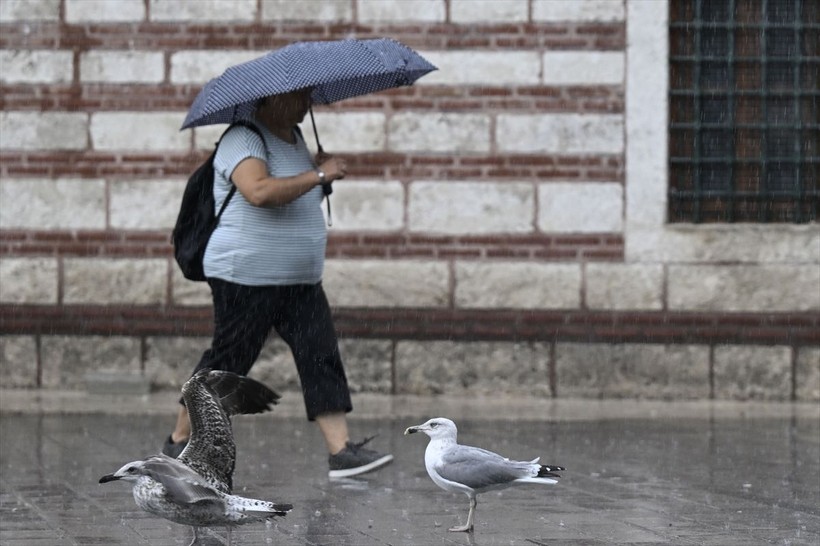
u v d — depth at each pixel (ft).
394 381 130.72
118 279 131.85
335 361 83.92
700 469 87.51
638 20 129.18
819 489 79.36
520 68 129.80
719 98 131.23
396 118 130.21
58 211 131.85
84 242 131.85
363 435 104.47
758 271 129.49
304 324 83.46
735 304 129.70
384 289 130.62
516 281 130.11
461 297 130.41
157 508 52.16
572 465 88.94
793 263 129.39
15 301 132.16
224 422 57.26
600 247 130.00
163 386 131.85
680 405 126.11
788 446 99.25
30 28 131.54
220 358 82.38
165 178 131.64
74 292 132.05
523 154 130.00
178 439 84.02
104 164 131.75
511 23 129.70
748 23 130.93
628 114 129.70
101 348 131.85
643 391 130.00
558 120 129.80
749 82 131.34
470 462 62.44
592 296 130.00
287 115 82.48
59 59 131.44
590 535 63.93
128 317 131.75
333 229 130.72
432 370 130.52
